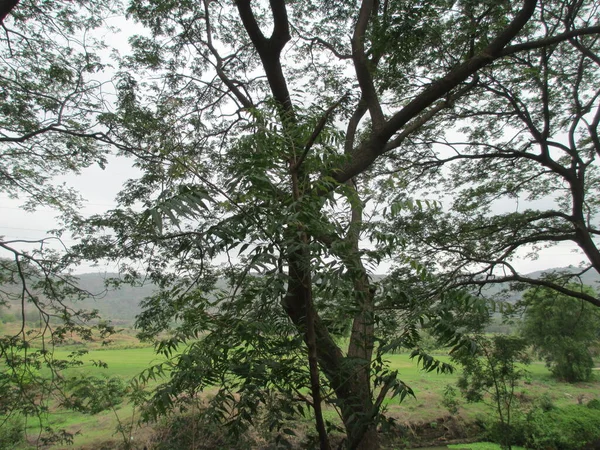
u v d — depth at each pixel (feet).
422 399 48.14
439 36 21.33
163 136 23.06
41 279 20.80
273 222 6.75
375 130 21.48
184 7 25.40
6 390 19.62
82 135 21.18
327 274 6.79
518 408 45.11
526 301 33.53
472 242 33.19
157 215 5.66
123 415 33.06
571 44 31.32
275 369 7.61
